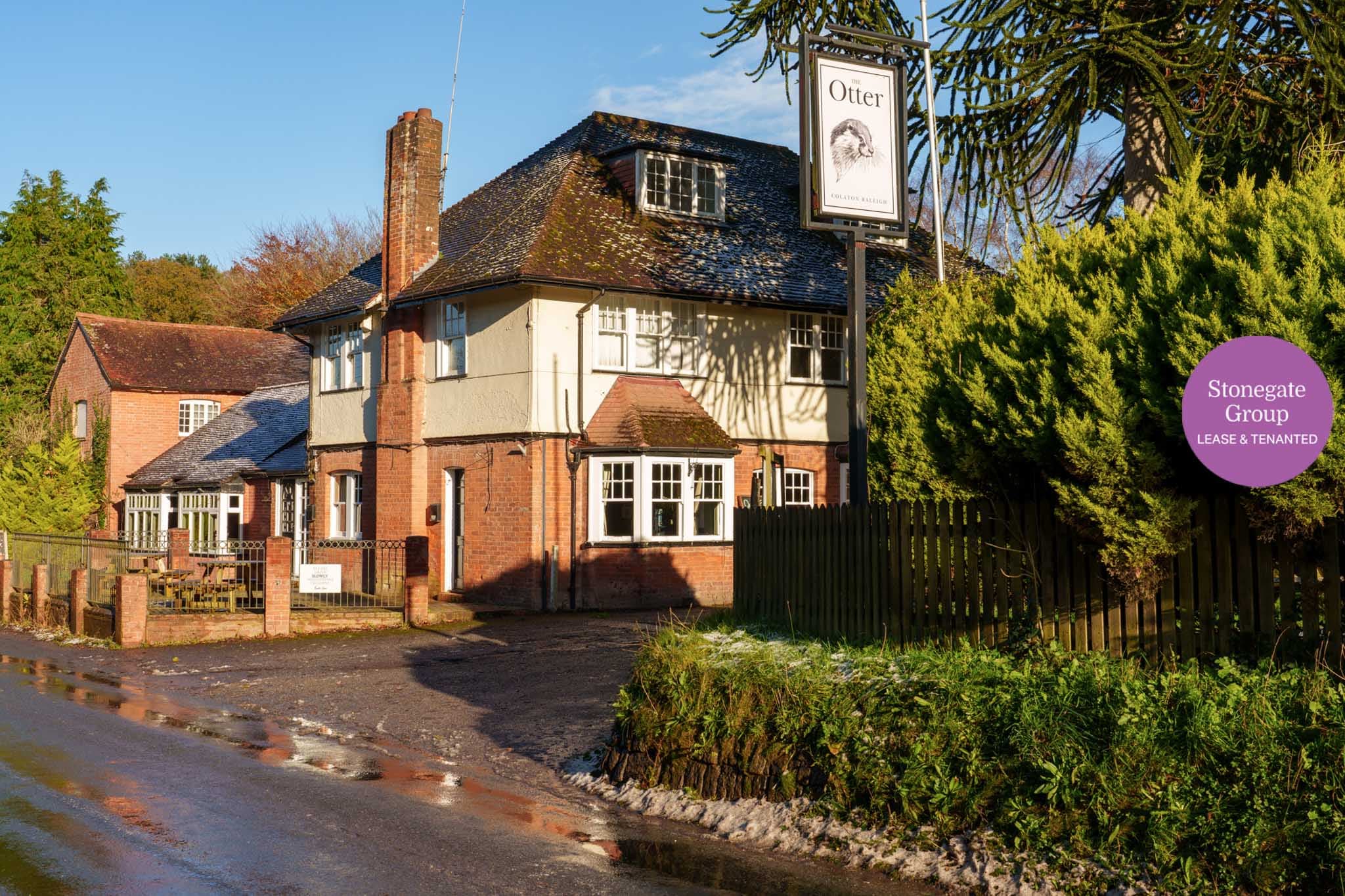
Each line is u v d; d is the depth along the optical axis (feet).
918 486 33.12
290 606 68.18
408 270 83.20
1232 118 42.68
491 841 26.03
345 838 26.21
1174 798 20.92
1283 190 26.18
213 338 151.02
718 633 35.55
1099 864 20.98
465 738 38.34
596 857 24.73
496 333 77.51
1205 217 27.35
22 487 117.91
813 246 90.89
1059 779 22.25
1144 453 23.77
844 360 88.48
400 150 84.23
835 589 34.14
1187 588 24.75
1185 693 22.77
